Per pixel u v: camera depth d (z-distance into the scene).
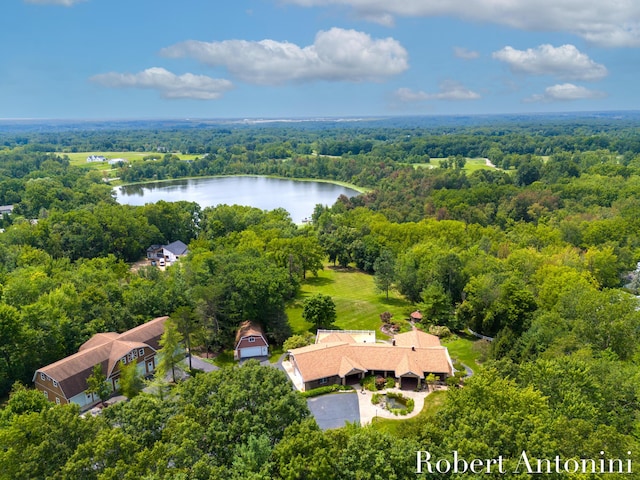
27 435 28.33
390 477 26.42
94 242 117.94
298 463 27.25
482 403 33.19
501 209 146.88
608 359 47.50
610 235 110.44
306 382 54.69
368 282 99.25
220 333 66.69
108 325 64.25
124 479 25.42
